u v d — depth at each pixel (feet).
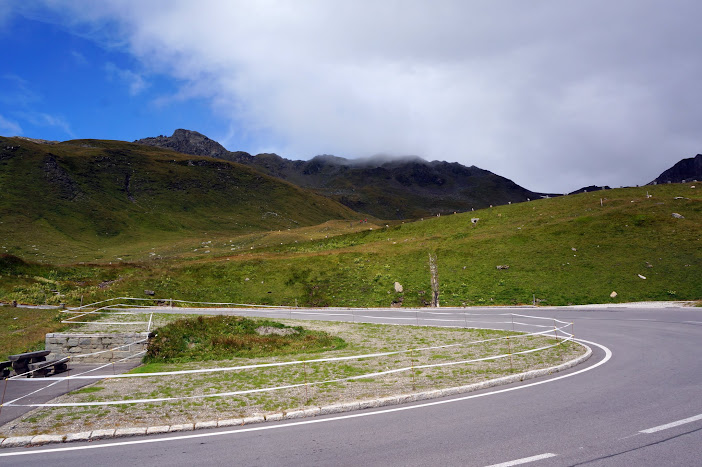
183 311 112.16
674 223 172.45
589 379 38.45
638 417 27.58
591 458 21.43
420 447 23.29
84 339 64.13
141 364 58.18
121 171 625.41
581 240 172.35
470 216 250.98
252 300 145.89
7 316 96.22
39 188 478.18
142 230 470.80
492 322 85.71
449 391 34.63
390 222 638.53
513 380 38.37
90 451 24.03
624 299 120.57
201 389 38.06
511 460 21.33
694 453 21.83
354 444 23.99
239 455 22.82
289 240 326.44
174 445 24.63
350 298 145.07
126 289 146.51
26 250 317.42
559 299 124.36
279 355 56.49
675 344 55.83
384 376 40.88
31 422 29.17
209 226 539.70
